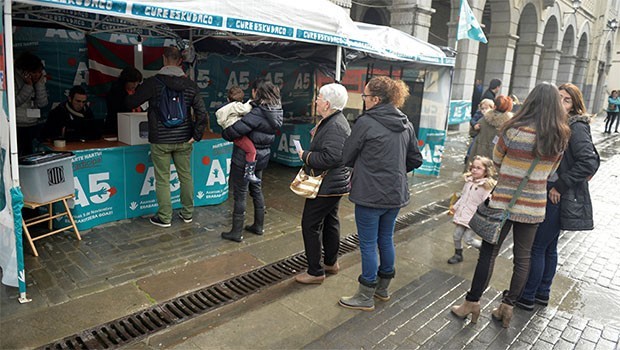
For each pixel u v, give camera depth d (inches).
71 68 228.7
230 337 113.9
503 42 560.1
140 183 187.2
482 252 121.6
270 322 121.6
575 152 118.6
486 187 160.9
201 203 208.1
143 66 253.1
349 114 322.0
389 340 115.9
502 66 566.6
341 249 176.4
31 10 176.9
